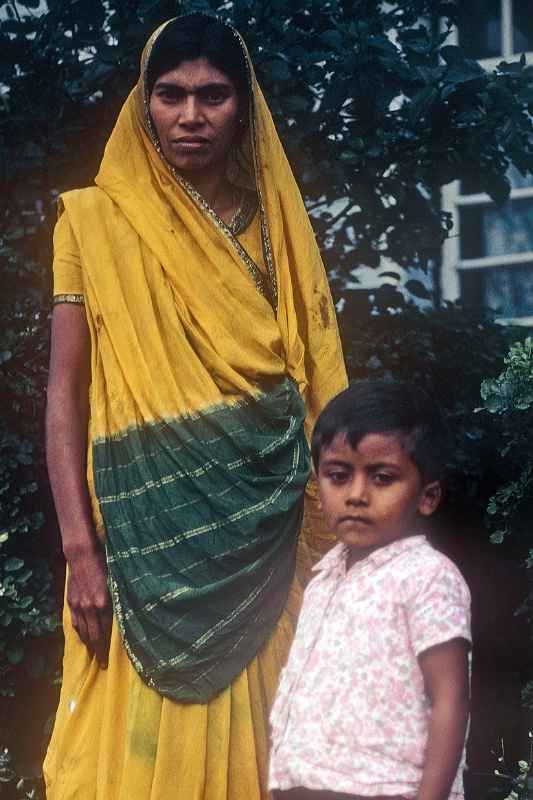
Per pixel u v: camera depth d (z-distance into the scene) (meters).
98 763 5.38
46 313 7.52
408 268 8.62
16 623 7.02
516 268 9.89
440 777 4.22
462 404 7.87
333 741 4.39
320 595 4.62
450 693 4.30
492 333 8.47
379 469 4.50
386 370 7.89
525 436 6.77
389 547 4.54
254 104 5.82
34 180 7.72
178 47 5.71
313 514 5.74
